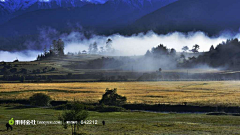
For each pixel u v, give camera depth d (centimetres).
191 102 8050
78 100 8806
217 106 7369
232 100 8338
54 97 9700
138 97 9519
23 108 7569
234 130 4109
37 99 8212
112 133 3956
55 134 3975
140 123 5028
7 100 9225
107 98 8050
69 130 4344
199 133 3878
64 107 7388
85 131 4184
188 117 5794
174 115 6275
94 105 7994
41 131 4269
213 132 3941
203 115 6125
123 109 7194
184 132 3975
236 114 6188
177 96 9750
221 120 5228
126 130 4228
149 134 3831
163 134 3825
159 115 6291
